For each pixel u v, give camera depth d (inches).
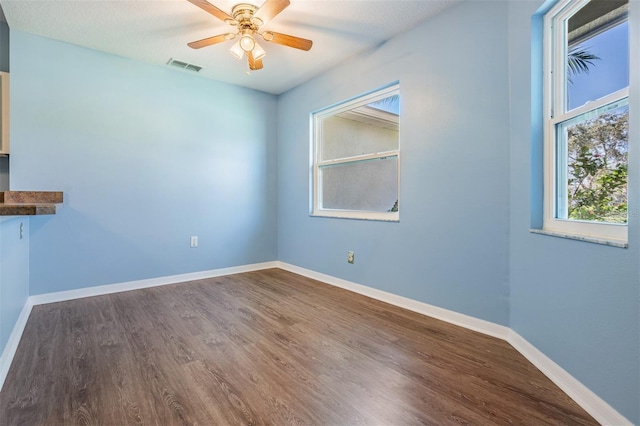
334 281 142.9
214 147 154.8
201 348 80.3
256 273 164.4
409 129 109.9
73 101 118.3
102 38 113.6
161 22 103.2
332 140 149.7
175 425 52.9
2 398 59.4
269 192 175.9
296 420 54.3
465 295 94.5
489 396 60.9
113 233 128.1
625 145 55.1
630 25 47.7
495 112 86.4
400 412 56.4
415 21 104.0
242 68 140.4
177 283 143.3
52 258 115.3
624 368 48.5
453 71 96.3
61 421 53.5
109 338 85.8
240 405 58.1
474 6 90.9
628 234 47.7
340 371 69.9
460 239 95.4
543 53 74.2
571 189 68.5
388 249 118.6
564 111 70.5
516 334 81.2
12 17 100.2
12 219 79.0
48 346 80.8
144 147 134.6
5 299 71.9
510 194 83.4
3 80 106.3
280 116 176.1
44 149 113.2
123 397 60.1
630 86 47.6
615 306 50.2
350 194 139.6
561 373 63.8
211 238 155.1
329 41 116.7
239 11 90.6
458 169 95.5
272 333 89.7
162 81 138.6
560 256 64.2
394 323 97.4
